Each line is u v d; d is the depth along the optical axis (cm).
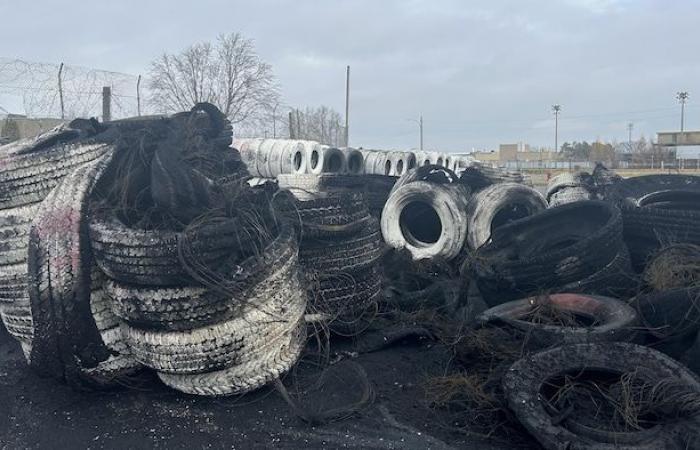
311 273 515
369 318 555
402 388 445
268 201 499
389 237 864
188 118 617
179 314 405
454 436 379
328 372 472
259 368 423
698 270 552
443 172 1105
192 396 431
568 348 428
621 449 333
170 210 448
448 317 587
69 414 412
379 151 1608
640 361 408
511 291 605
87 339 419
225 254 426
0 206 468
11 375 479
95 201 462
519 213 921
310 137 3266
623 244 638
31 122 1190
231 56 2919
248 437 378
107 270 424
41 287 410
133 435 383
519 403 376
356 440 373
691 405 357
